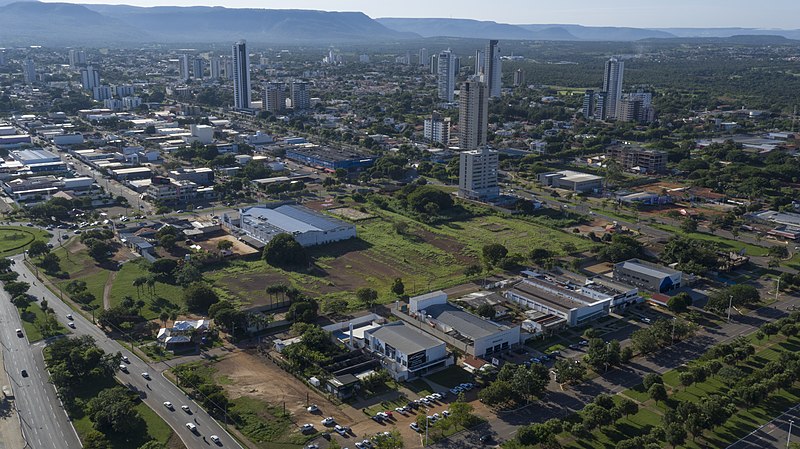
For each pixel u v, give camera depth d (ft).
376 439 590.14
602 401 634.84
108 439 595.47
